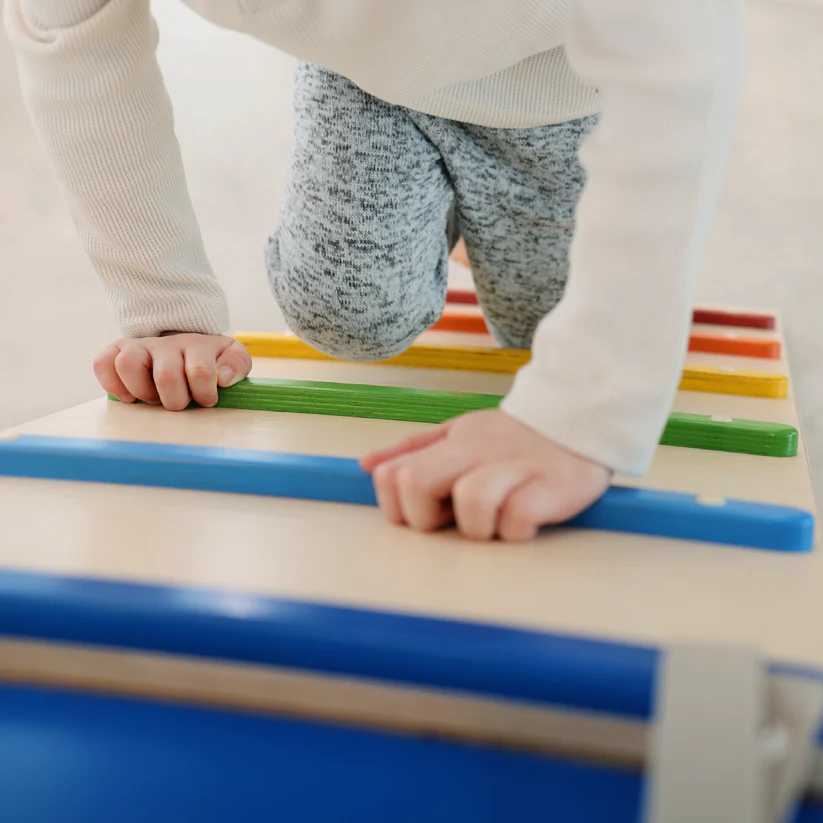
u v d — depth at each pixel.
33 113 0.78
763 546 0.51
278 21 0.70
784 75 1.99
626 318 0.52
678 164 0.52
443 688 0.34
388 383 0.98
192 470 0.61
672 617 0.42
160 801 0.33
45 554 0.48
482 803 0.32
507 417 0.55
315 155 0.91
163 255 0.83
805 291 1.66
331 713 0.35
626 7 0.53
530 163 0.94
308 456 0.62
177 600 0.37
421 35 0.70
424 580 0.45
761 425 0.73
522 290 1.07
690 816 0.28
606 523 0.53
